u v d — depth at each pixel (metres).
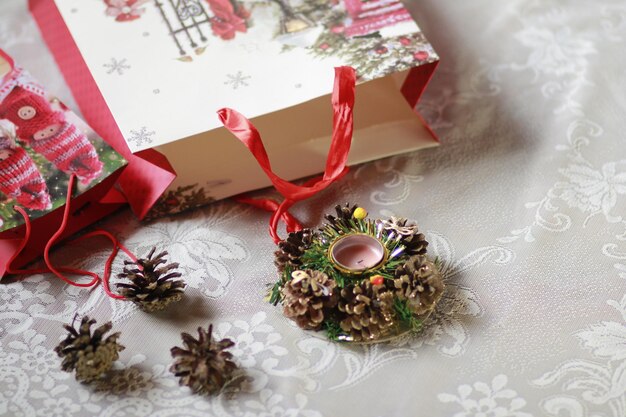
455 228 0.71
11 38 0.88
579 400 0.60
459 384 0.61
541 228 0.70
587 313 0.64
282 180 0.69
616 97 0.79
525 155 0.76
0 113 0.73
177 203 0.74
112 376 0.63
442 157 0.76
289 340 0.64
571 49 0.84
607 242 0.69
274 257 0.70
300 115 0.75
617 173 0.73
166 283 0.66
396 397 0.61
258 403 0.61
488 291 0.66
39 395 0.63
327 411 0.60
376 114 0.78
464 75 0.84
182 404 0.61
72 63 0.81
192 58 0.75
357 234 0.66
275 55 0.74
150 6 0.79
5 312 0.68
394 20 0.76
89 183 0.70
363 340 0.63
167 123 0.70
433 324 0.64
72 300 0.69
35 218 0.69
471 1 0.90
